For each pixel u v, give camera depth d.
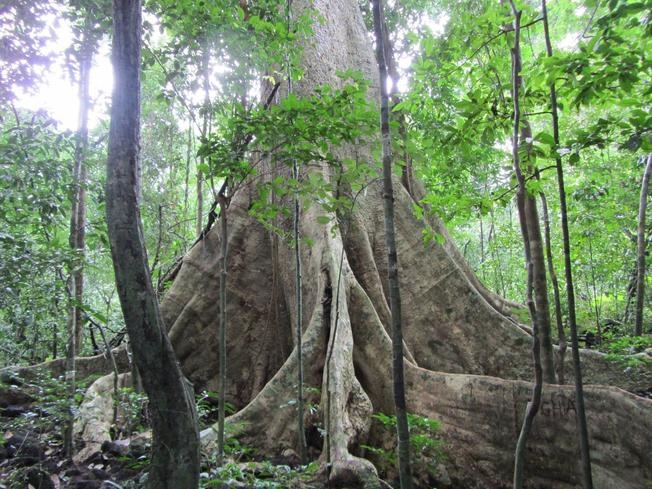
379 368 6.16
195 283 8.12
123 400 6.22
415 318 7.25
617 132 6.56
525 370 6.63
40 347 10.05
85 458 5.27
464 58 5.01
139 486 4.09
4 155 4.95
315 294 6.77
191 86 5.46
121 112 2.96
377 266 7.53
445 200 4.77
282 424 5.65
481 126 4.49
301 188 4.88
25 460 4.98
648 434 4.08
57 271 5.25
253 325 7.85
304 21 5.99
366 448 5.43
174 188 15.43
